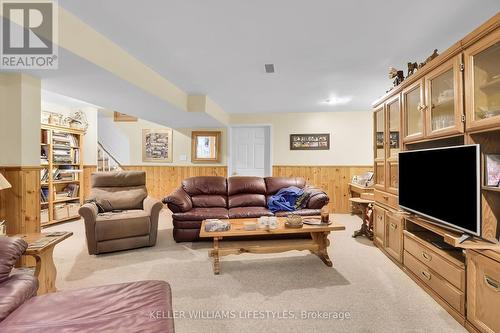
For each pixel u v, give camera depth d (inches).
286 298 80.2
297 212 140.4
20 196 100.0
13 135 98.8
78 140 195.8
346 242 134.6
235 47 96.0
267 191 162.2
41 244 75.6
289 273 98.0
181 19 77.7
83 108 204.8
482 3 69.8
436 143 95.7
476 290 62.1
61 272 98.7
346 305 76.1
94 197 135.3
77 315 46.2
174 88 141.6
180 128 231.9
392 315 71.1
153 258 113.0
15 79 97.1
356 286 87.4
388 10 73.3
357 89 149.3
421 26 81.4
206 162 230.5
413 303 76.7
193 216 133.3
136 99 128.4
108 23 80.0
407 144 101.1
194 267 103.7
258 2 69.7
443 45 94.2
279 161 223.8
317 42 92.3
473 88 65.2
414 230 96.9
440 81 81.0
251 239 133.6
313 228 100.9
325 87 145.9
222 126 224.2
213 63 111.0
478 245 60.9
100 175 143.7
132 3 69.9
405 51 99.4
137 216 124.3
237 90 151.4
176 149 232.5
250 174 231.3
